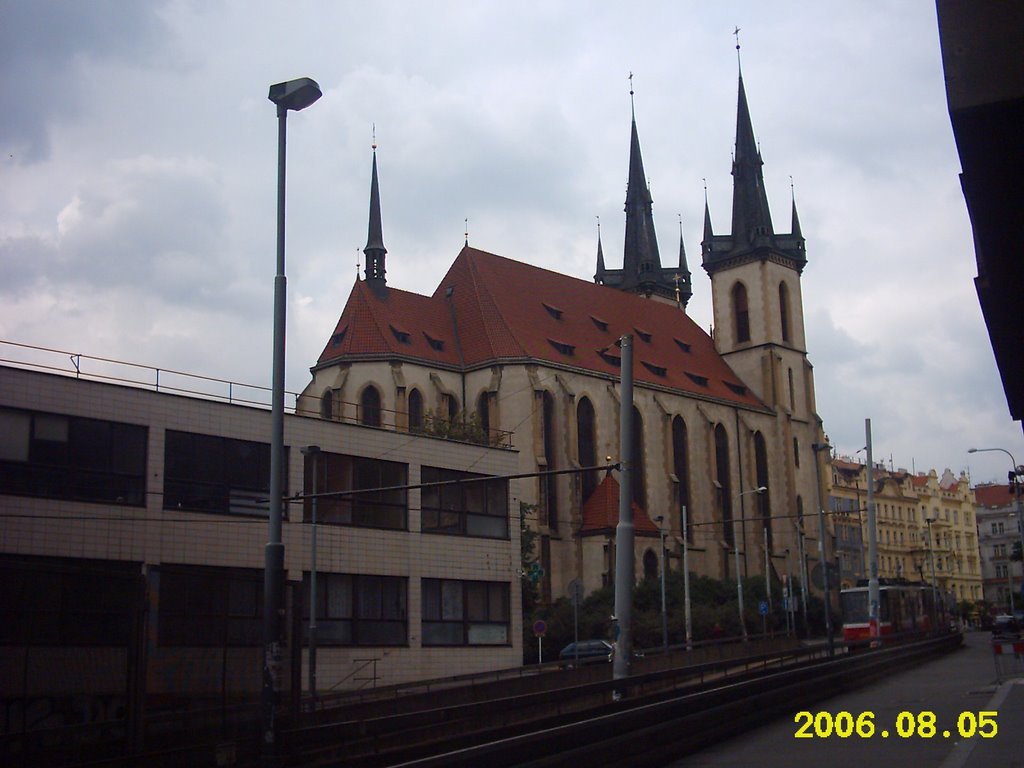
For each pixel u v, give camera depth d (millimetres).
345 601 49344
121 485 41719
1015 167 8133
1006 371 12055
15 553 38344
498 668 54781
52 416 40000
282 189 24016
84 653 20328
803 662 36844
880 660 41625
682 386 114875
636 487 104500
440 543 53594
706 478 112312
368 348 94625
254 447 46594
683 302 145875
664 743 21188
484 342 100688
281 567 22016
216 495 44875
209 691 23156
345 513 50188
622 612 31844
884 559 167250
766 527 119875
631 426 32750
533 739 18016
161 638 22359
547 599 91375
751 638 74250
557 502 96125
